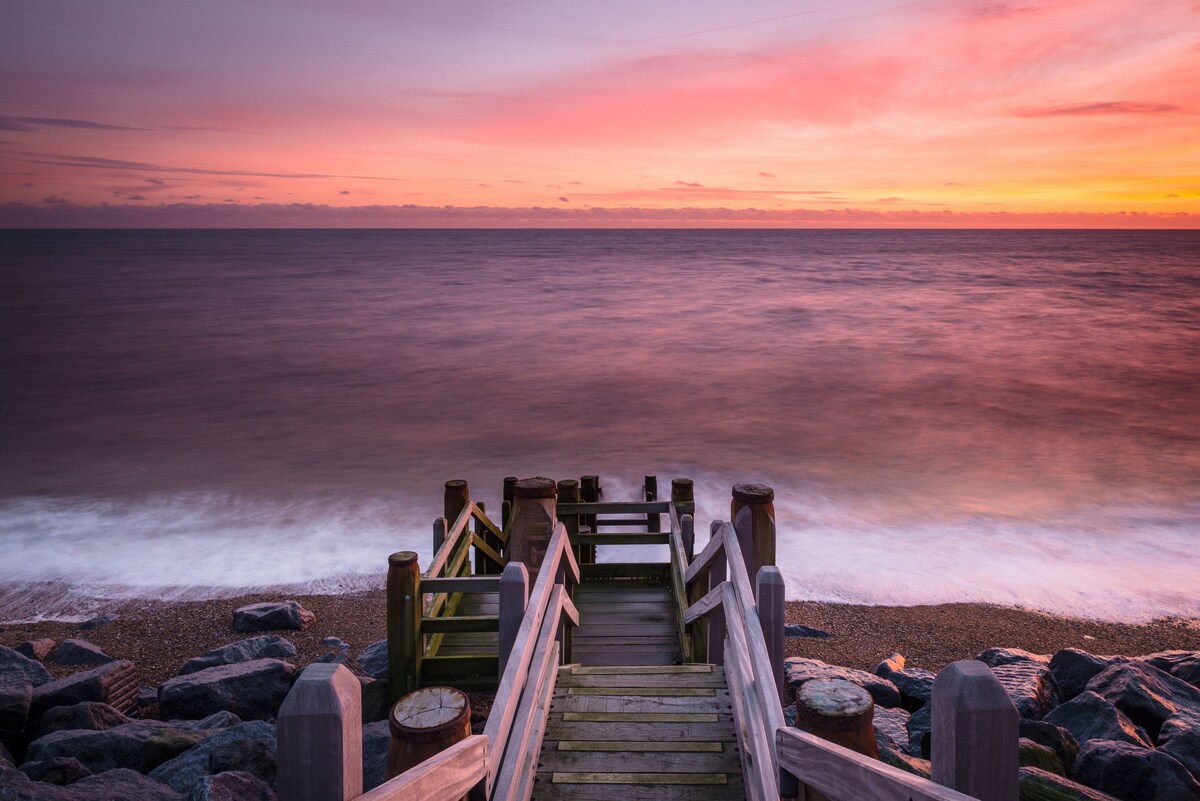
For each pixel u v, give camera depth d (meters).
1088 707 7.77
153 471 22.22
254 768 6.51
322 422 28.36
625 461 23.25
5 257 162.62
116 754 7.06
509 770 3.65
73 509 18.95
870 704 3.13
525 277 111.38
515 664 4.03
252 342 47.91
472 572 10.60
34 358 41.59
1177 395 32.38
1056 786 5.59
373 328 54.78
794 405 30.98
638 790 4.29
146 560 15.80
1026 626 12.87
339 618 13.15
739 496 6.25
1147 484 20.75
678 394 33.19
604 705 5.22
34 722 8.30
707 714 5.05
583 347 46.56
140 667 11.49
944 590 14.30
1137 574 15.00
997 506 19.02
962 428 27.14
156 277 106.19
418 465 22.88
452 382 35.94
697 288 92.12
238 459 23.50
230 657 11.02
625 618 8.61
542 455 23.95
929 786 1.72
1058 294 81.81
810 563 15.53
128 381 35.84
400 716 2.97
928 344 47.06
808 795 3.03
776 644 4.26
